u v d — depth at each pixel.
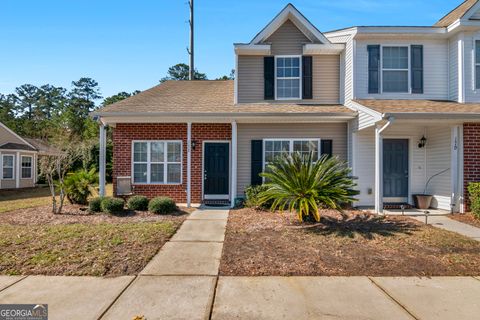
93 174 9.65
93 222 6.93
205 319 2.88
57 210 8.30
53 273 3.97
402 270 4.10
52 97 58.12
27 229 6.17
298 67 10.45
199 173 10.27
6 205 10.25
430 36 9.36
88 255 4.60
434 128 9.22
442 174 8.84
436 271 4.08
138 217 7.51
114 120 9.53
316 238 5.55
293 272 4.04
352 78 9.47
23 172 19.48
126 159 10.26
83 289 3.52
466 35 8.91
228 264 4.33
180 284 3.67
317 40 10.29
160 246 5.15
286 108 9.64
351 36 9.56
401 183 9.64
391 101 9.09
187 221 7.12
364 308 3.10
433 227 6.46
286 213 8.05
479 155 8.16
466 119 7.53
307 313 3.00
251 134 10.07
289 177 6.51
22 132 38.06
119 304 3.17
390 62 9.53
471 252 4.82
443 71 9.49
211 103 10.34
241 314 2.97
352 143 9.48
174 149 10.36
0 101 54.44
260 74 10.46
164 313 2.99
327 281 3.77
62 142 11.92
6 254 4.61
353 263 4.34
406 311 3.05
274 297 3.34
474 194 7.50
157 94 11.55
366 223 6.75
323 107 9.74
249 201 8.98
